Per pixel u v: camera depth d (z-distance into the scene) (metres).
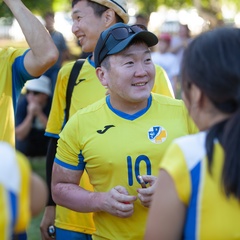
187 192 3.11
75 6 5.63
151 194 4.34
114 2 5.55
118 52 4.53
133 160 4.48
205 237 3.07
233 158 3.02
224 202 3.06
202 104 3.19
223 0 34.16
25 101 10.85
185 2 34.34
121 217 4.43
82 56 11.71
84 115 4.66
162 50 16.30
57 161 4.79
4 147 3.01
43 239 5.82
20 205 2.95
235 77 3.05
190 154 3.13
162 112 4.64
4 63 5.12
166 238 3.13
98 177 4.61
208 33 3.21
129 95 4.52
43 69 5.16
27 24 5.15
